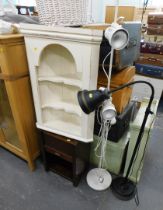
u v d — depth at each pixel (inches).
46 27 36.8
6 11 53.1
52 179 58.8
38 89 47.6
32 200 52.2
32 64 43.8
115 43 32.6
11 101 48.3
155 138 79.4
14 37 41.1
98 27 39.8
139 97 99.5
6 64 42.2
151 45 90.0
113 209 50.3
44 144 55.8
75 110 48.3
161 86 94.9
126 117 54.0
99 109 42.7
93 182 56.6
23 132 53.4
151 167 64.3
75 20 41.9
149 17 89.7
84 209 50.1
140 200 52.6
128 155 54.6
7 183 57.2
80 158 53.7
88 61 36.4
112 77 45.7
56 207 50.5
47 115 54.3
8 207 50.2
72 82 43.4
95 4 111.2
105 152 56.9
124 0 98.6
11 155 68.3
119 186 54.7
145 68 94.3
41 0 38.7
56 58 46.9
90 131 47.3
